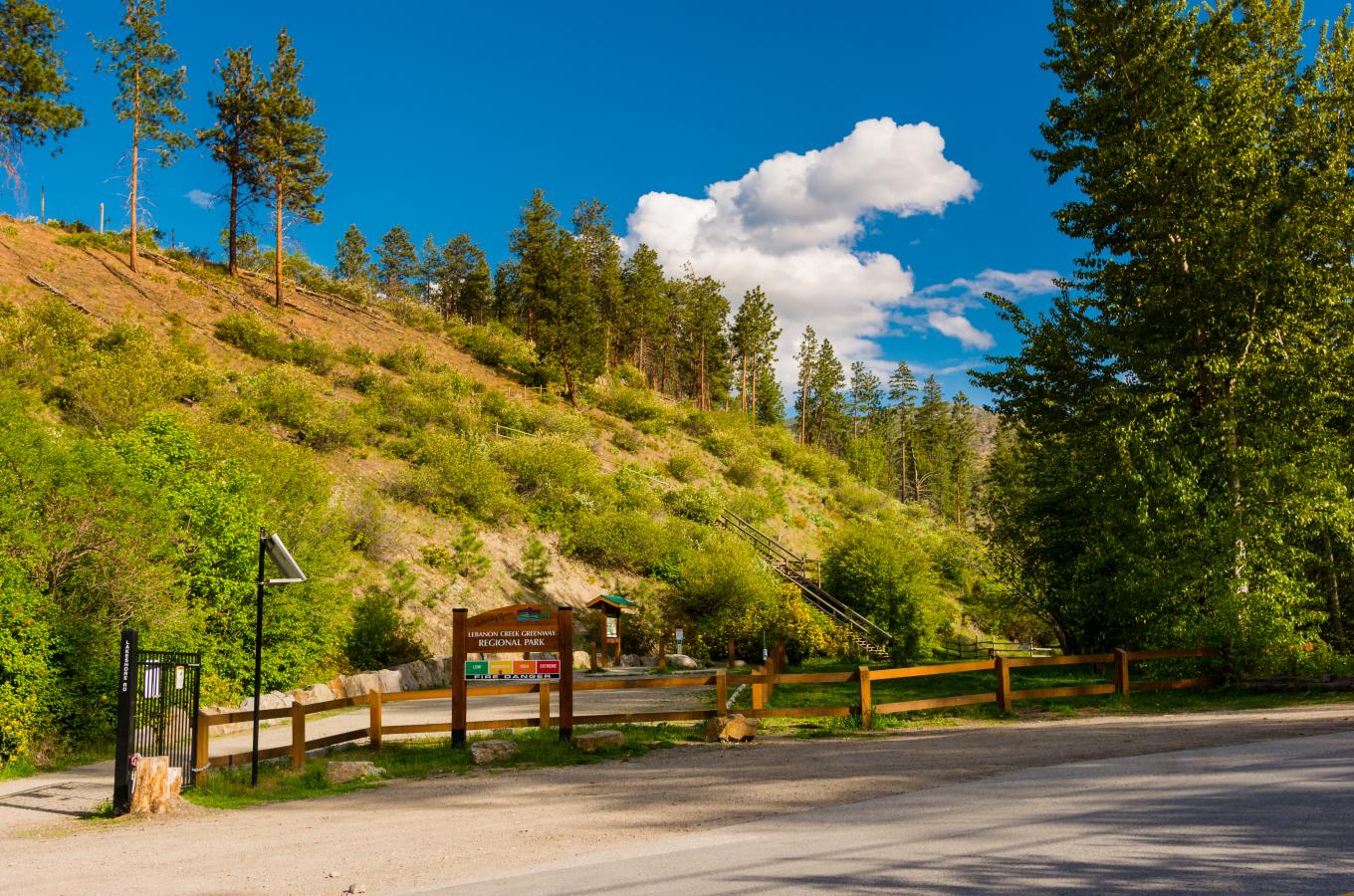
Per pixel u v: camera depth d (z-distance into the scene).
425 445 41.22
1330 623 21.80
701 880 5.53
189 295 54.19
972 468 114.56
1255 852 5.23
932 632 41.91
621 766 11.06
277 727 17.34
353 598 26.95
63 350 34.03
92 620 15.03
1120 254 23.42
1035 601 25.06
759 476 67.69
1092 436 21.34
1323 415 19.05
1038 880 4.96
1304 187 20.25
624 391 72.25
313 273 76.62
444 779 10.84
